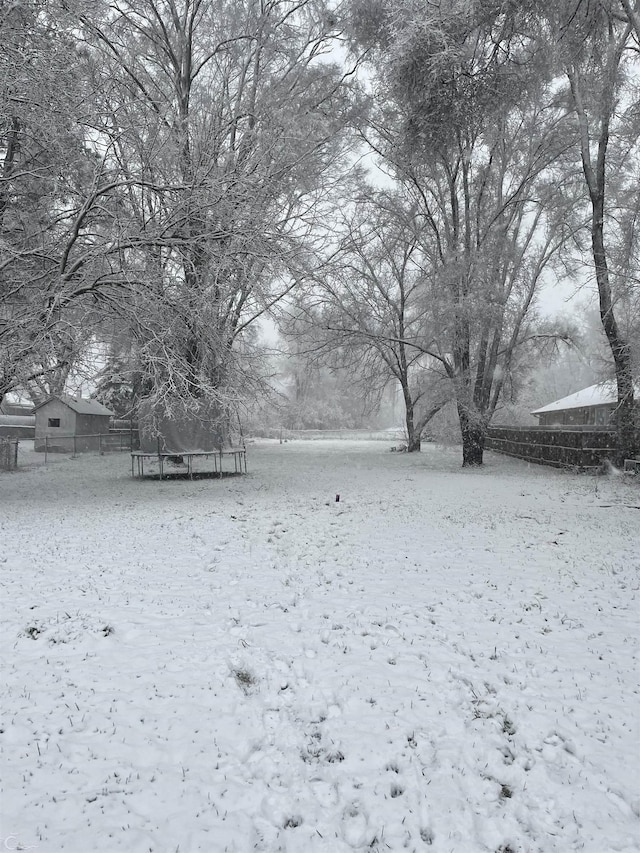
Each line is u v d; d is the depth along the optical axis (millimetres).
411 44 12219
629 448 19500
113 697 3857
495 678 4223
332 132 21000
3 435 33938
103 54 15359
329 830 2691
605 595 6148
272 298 15531
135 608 5609
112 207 13594
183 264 13633
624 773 3133
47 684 4039
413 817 2787
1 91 11008
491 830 2707
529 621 5391
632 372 18328
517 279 25906
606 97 18141
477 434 23500
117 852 2488
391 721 3621
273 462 26047
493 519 10555
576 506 12148
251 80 21562
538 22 12977
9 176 12852
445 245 24438
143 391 16828
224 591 6184
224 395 13164
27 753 3201
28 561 7363
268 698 3914
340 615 5504
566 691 4027
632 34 17062
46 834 2572
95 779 2992
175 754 3242
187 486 16219
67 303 12586
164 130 13781
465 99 12703
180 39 20578
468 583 6547
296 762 3217
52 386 13977
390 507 11992
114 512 11383
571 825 2742
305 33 22203
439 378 24594
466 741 3422
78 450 30797
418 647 4762
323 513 11242
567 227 23656
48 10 11406
